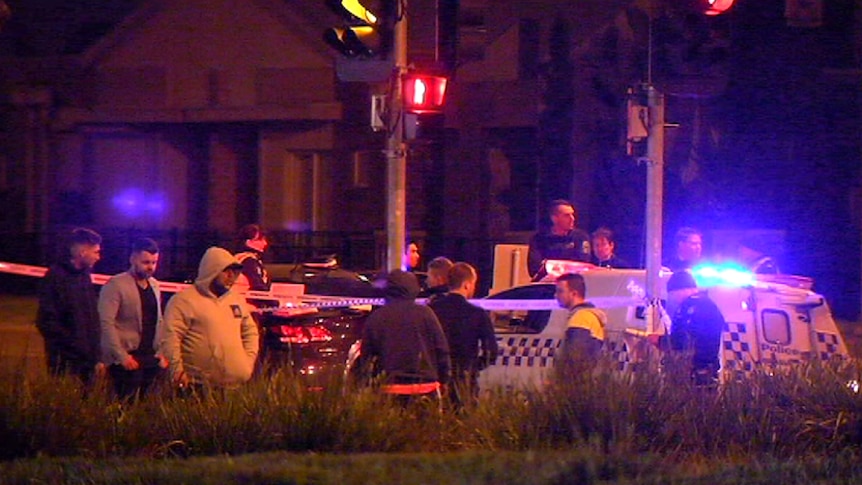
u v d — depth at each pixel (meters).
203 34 93.94
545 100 85.00
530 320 42.34
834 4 85.50
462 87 86.75
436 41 40.62
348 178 91.50
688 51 37.66
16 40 101.38
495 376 39.72
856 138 82.69
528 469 25.58
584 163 83.56
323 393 30.02
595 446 27.73
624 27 83.88
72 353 33.19
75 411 29.25
